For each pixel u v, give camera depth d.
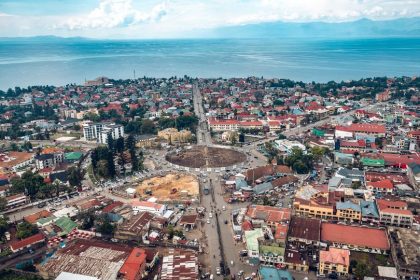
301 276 178.75
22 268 185.25
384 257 191.75
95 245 194.50
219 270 181.88
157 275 177.38
